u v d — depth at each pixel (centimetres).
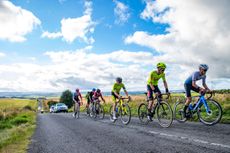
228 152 468
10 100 11888
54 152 574
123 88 1170
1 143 726
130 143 616
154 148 543
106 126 1038
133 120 1251
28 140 781
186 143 569
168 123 875
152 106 976
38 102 12212
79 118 1722
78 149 587
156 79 947
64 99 10012
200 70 860
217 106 827
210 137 623
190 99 900
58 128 1080
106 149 565
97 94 1633
